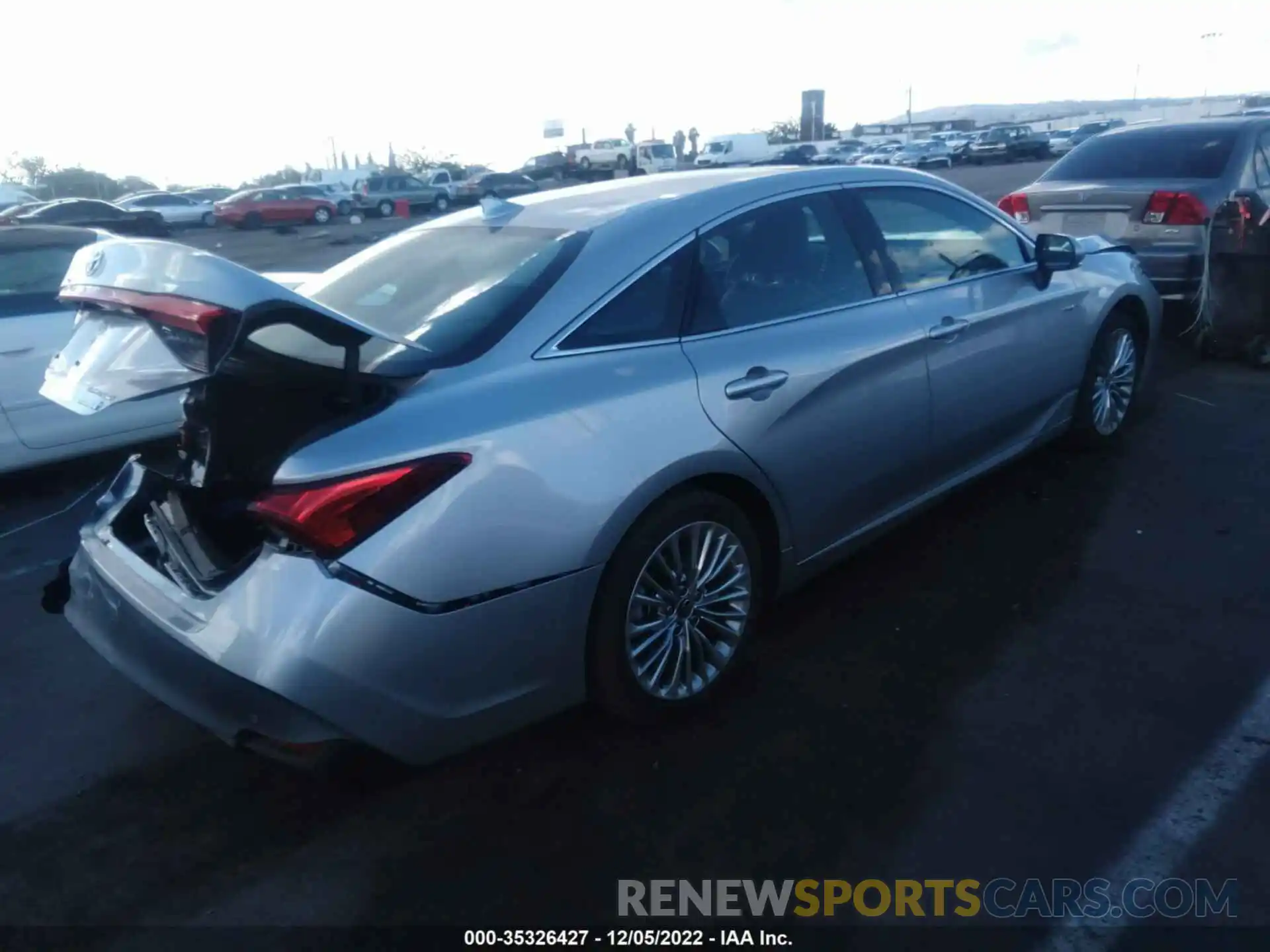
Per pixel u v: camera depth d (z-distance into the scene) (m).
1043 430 5.20
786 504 3.73
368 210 41.44
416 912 2.81
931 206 4.59
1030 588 4.32
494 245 3.71
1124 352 5.68
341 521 2.74
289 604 2.75
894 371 4.07
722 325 3.61
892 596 4.32
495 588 2.92
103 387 2.93
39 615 4.64
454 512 2.84
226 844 3.11
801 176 4.10
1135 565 4.48
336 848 3.07
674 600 3.41
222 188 47.75
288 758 2.82
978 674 3.74
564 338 3.26
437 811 3.20
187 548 3.18
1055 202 8.27
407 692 2.84
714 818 3.10
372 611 2.75
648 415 3.25
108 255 3.05
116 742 3.65
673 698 3.48
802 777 3.25
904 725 3.47
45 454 6.02
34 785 3.42
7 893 2.94
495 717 3.05
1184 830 2.94
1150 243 7.81
